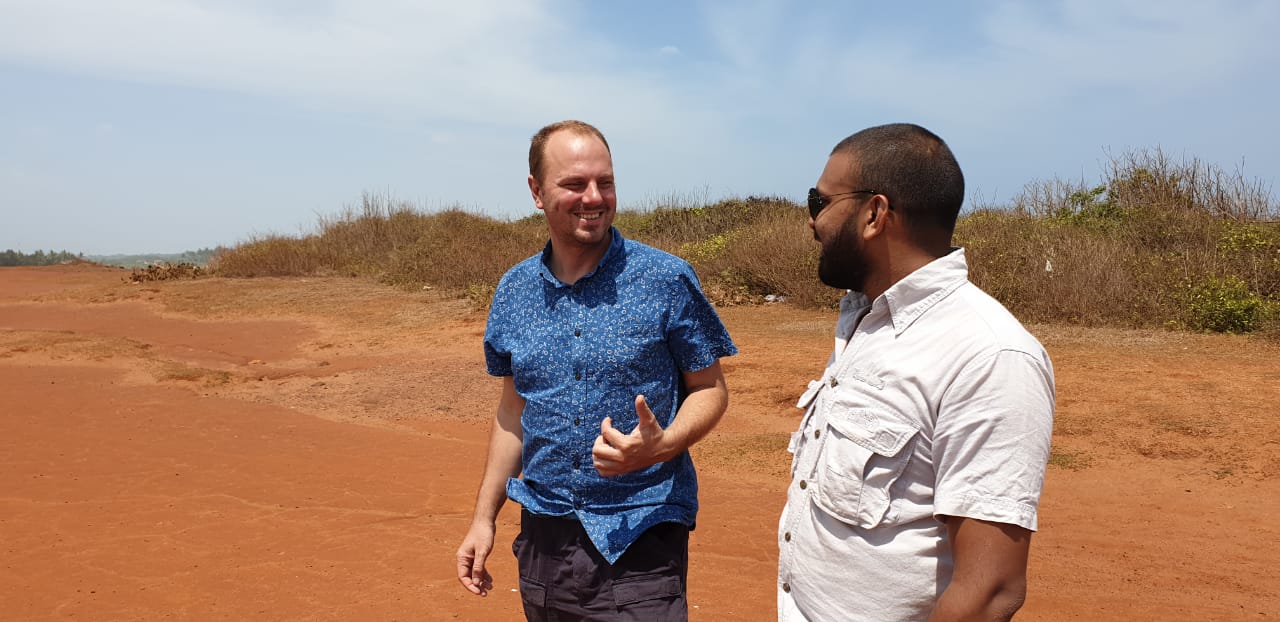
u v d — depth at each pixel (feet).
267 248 68.69
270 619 13.76
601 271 8.39
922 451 5.74
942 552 5.78
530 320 8.63
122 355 38.22
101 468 22.39
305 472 22.31
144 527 18.06
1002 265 40.29
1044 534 17.70
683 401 8.75
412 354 38.09
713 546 17.07
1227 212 46.98
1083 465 21.68
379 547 16.96
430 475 22.17
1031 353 5.42
